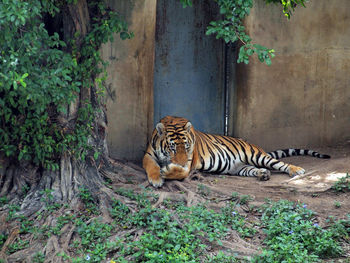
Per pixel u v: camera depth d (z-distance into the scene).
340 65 15.45
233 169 14.12
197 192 11.72
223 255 8.61
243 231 9.71
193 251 9.03
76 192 11.23
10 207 10.80
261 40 14.80
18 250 9.65
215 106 15.91
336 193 11.32
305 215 10.00
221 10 10.17
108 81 13.69
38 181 11.62
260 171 12.94
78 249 9.55
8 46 9.38
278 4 14.78
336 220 9.94
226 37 10.30
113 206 10.95
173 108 15.81
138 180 12.52
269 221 9.88
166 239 9.12
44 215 10.56
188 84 15.81
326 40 15.31
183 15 15.54
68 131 11.35
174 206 10.99
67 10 11.05
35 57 9.91
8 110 10.84
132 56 13.84
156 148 12.83
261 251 8.91
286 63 15.16
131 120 14.12
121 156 14.16
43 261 9.25
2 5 8.34
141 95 14.12
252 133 15.31
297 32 15.09
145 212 10.13
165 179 12.39
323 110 15.57
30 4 9.02
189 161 12.57
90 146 11.67
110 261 8.97
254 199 11.19
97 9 11.44
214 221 9.92
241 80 15.14
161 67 15.61
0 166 11.55
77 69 10.91
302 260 8.25
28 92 9.65
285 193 11.52
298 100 15.41
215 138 14.38
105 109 12.37
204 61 15.77
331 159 14.14
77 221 10.23
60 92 10.15
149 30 13.88
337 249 8.75
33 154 11.62
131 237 9.69
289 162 14.54
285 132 15.49
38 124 10.92
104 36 11.14
